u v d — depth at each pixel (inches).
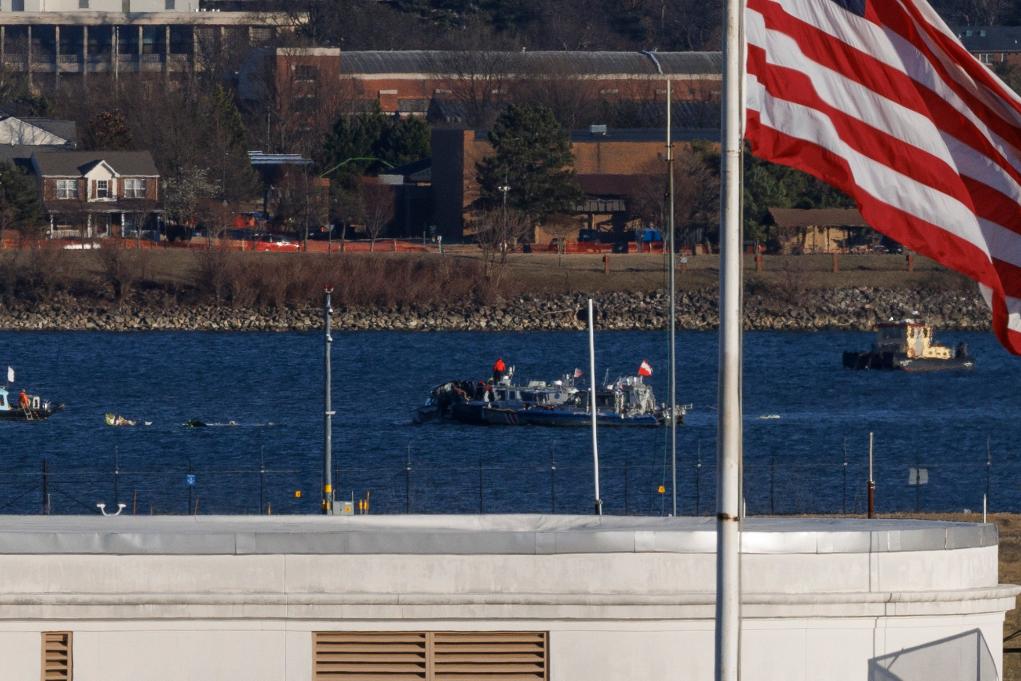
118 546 3454.7
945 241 3228.3
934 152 3228.3
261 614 3432.6
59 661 3437.5
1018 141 3213.6
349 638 3457.2
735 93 2974.9
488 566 3479.3
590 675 3459.6
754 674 3501.5
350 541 3474.4
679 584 3494.1
